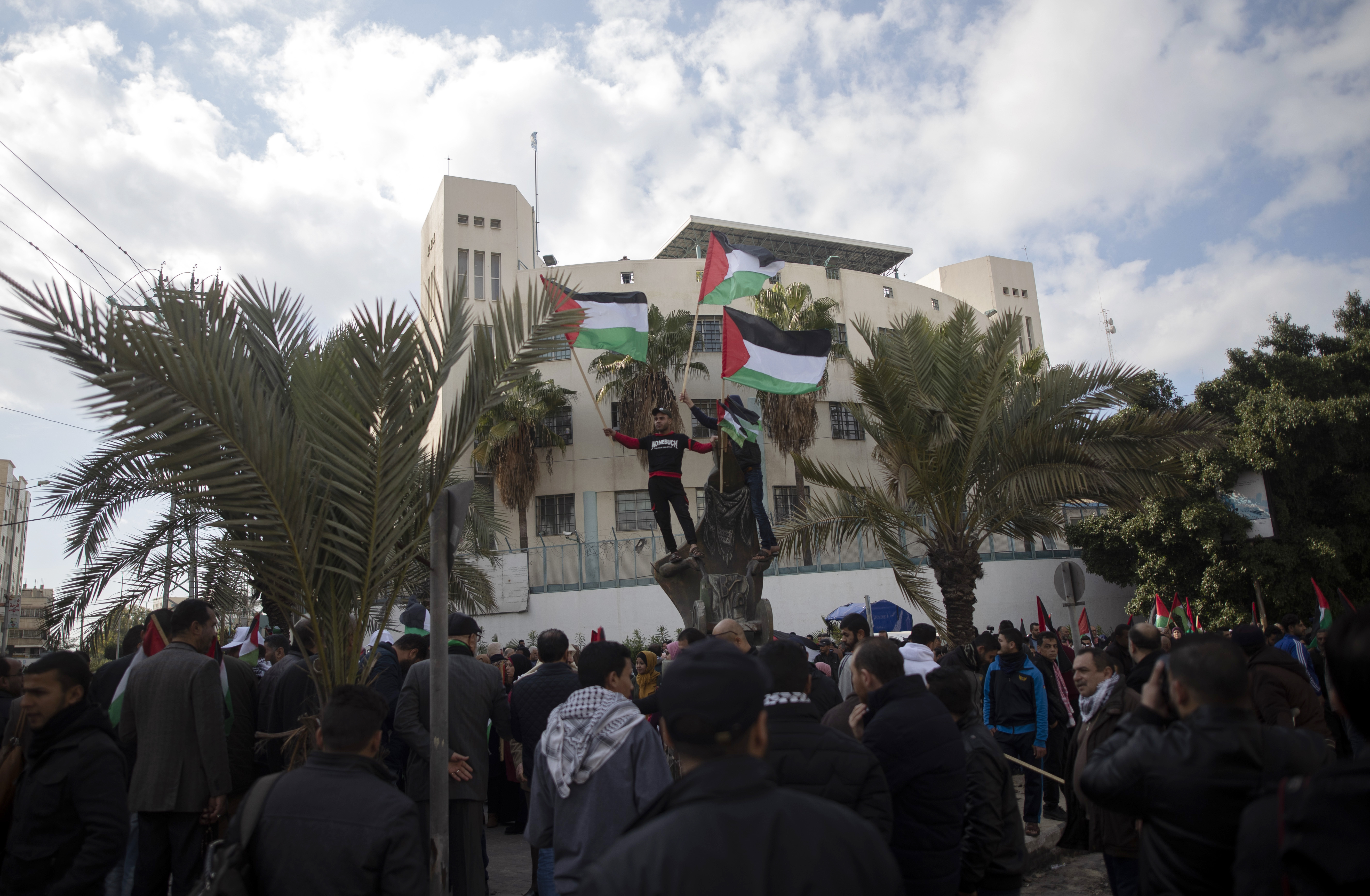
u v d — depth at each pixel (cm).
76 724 350
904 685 357
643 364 2914
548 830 378
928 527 1461
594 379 3228
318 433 460
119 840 341
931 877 328
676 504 998
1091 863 671
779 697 323
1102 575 2591
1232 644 264
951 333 1330
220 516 486
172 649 479
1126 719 293
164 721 459
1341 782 187
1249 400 2306
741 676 185
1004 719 726
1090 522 2594
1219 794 243
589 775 355
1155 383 2577
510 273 3353
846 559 2619
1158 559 2375
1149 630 482
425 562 557
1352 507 2281
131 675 481
